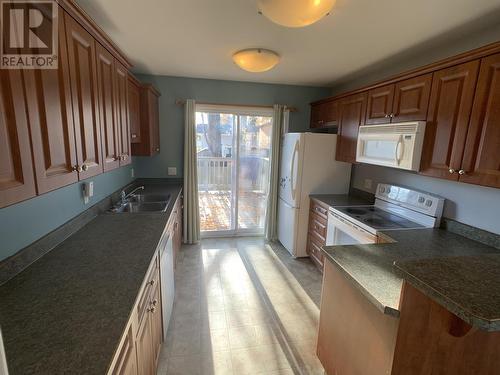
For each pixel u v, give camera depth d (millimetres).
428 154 1880
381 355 1183
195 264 3225
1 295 1087
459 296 791
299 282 2891
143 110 2959
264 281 2895
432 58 2234
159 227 1928
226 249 3674
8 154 758
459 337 1080
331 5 1313
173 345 1973
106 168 1599
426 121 1892
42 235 1466
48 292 1119
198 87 3539
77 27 1190
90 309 1020
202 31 1945
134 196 2977
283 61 2611
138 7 1601
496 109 1436
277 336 2104
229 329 2164
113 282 1209
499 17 1633
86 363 777
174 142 3627
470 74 1565
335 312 1564
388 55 2377
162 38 2092
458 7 1517
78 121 1208
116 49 1675
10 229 1214
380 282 1269
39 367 757
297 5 1268
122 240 1686
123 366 947
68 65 1108
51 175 989
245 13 1663
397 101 2184
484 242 1837
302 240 3457
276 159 3795
